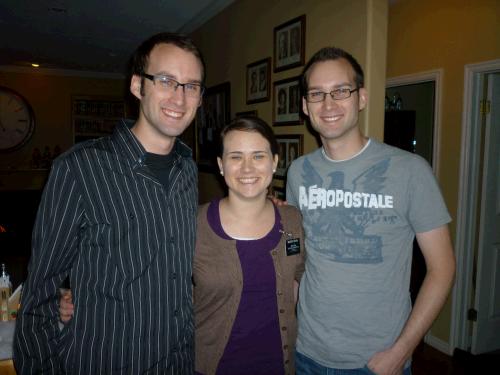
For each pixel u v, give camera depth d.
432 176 1.29
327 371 1.37
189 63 1.18
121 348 1.14
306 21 2.39
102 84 7.14
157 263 1.18
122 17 3.96
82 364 1.13
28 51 5.48
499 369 2.75
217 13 3.68
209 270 1.33
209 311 1.36
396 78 3.22
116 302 1.14
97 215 1.12
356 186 1.36
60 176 1.09
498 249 2.96
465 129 2.75
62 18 3.99
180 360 1.25
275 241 1.39
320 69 1.37
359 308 1.32
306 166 1.50
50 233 1.08
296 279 1.56
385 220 1.32
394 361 1.26
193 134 4.40
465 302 2.91
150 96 1.17
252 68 3.08
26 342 1.08
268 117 2.88
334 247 1.37
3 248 5.60
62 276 1.14
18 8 3.69
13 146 6.64
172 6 3.66
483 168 2.82
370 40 1.93
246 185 1.33
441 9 2.84
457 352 2.92
